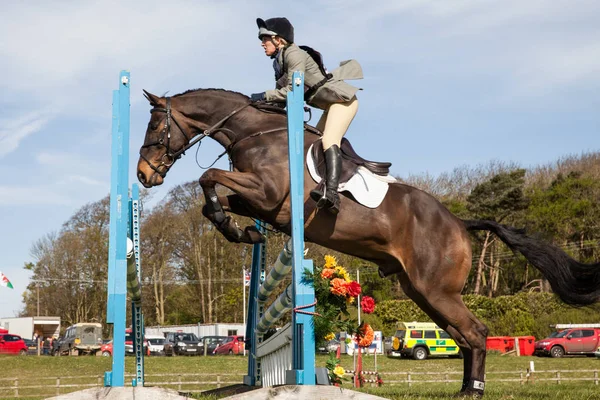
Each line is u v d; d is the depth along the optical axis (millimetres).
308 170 5922
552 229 45344
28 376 24328
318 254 35156
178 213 42719
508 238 6875
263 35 6098
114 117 5227
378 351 34094
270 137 6008
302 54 6020
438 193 54188
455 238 6293
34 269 49000
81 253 47562
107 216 48281
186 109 6285
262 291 7934
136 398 4594
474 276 48188
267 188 5816
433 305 6262
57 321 48500
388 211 6109
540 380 19031
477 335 6332
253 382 8906
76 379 21859
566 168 55406
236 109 6211
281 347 6930
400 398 6695
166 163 6320
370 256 6293
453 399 6246
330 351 5641
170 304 48562
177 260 43438
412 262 6223
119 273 4969
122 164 5152
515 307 36188
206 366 26844
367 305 5734
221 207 5914
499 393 7348
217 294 43719
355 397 4590
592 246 43719
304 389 4586
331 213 5922
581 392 7949
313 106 6297
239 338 36844
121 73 5277
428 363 28234
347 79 6160
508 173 48375
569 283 6719
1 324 48438
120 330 4895
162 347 37219
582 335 30562
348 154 6168
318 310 5023
